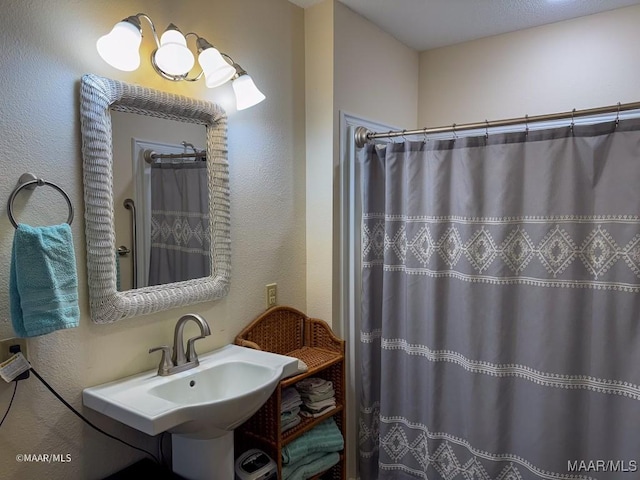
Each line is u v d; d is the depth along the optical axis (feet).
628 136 5.33
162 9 5.31
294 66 7.16
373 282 7.43
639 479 5.38
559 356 5.80
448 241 6.66
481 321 6.34
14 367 4.06
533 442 6.02
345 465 6.93
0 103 4.06
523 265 6.07
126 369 5.13
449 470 6.79
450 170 6.57
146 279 5.23
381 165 7.33
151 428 4.07
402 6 7.37
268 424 5.84
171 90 5.46
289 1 7.02
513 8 7.49
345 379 7.08
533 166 5.91
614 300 5.49
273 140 6.86
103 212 4.71
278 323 6.96
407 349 7.06
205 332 5.17
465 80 9.09
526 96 8.46
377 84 8.21
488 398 6.29
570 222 5.68
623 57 7.53
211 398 5.46
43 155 4.34
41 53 4.31
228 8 6.09
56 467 4.57
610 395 5.57
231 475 5.32
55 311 4.04
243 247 6.48
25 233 3.91
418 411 7.06
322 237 7.38
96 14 4.71
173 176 5.50
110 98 4.73
